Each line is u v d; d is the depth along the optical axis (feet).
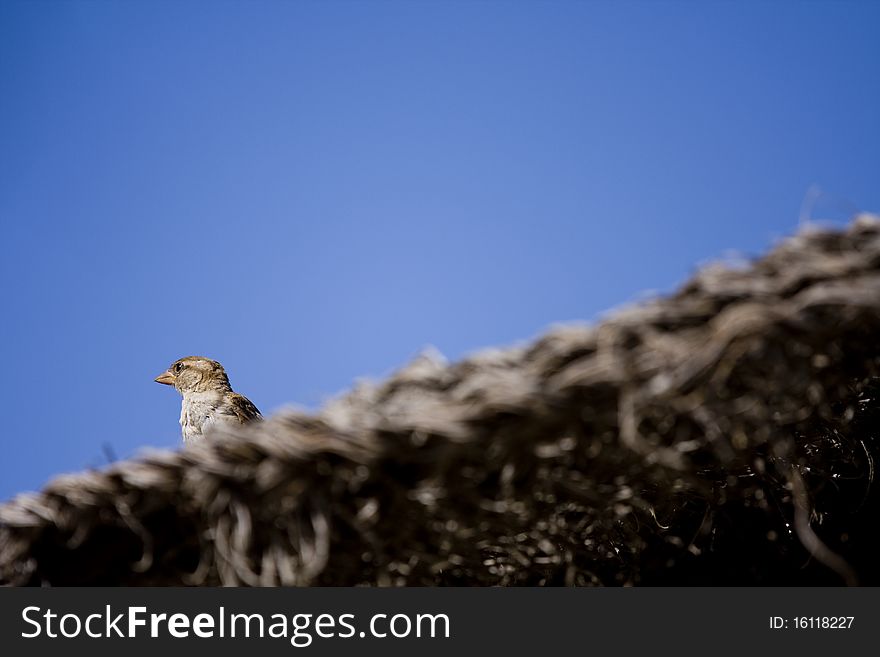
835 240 2.19
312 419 2.45
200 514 2.58
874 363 2.49
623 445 2.39
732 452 2.55
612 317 2.18
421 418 2.27
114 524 2.66
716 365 2.10
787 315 2.05
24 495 2.70
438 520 2.59
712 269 2.22
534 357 2.32
